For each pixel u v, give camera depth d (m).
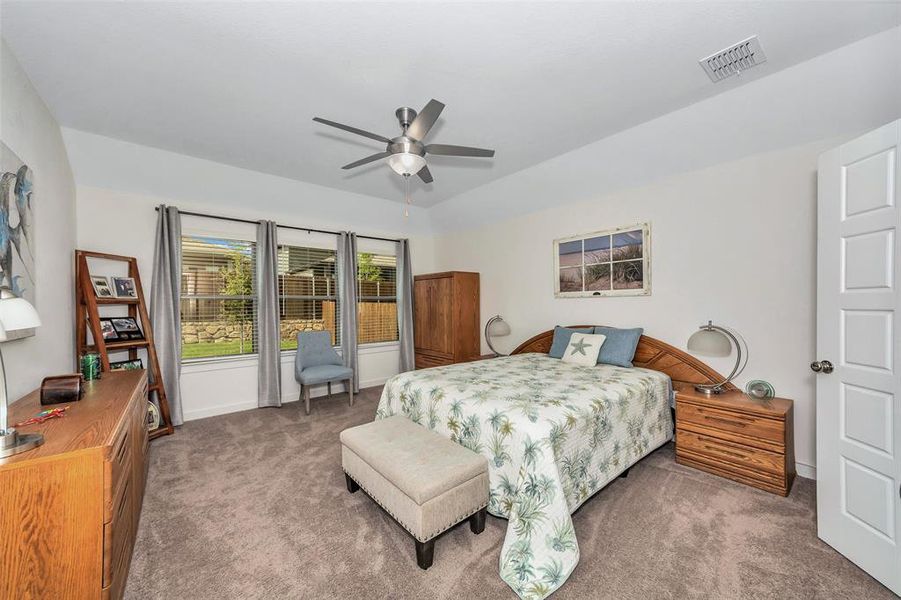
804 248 2.59
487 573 1.63
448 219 5.51
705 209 3.07
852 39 1.98
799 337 2.61
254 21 1.82
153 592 1.52
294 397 4.63
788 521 2.00
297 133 3.06
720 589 1.53
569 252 4.12
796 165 2.62
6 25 1.80
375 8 1.73
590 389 2.43
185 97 2.52
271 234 4.35
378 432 2.27
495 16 1.79
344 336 4.93
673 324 3.27
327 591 1.53
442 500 1.70
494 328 4.57
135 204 3.64
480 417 2.06
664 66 2.21
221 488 2.40
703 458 2.58
